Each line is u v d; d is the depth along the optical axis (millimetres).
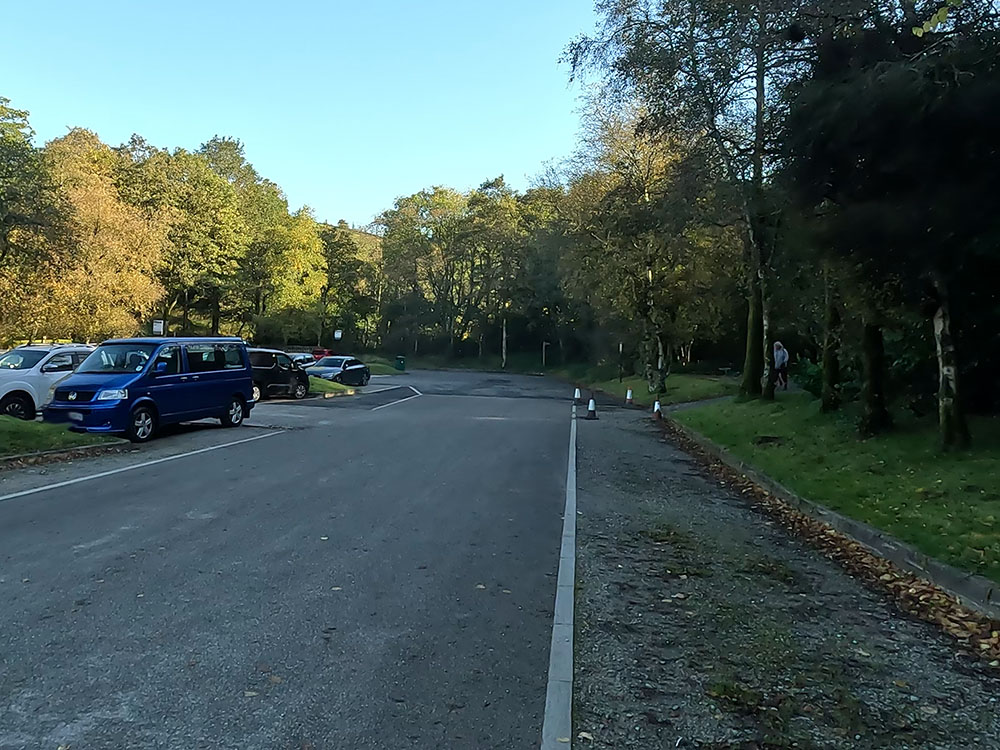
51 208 29547
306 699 4152
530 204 68438
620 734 3947
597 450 16781
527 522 8930
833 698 4488
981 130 9125
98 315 36594
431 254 76812
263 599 5785
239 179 64562
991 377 14305
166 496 9688
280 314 66875
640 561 7484
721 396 31766
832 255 11906
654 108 20453
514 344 78562
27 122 37594
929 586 6871
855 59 10844
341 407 27156
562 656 4898
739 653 5152
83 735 3689
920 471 11070
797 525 9648
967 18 9453
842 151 10414
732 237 27547
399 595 6004
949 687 4727
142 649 4754
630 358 47000
